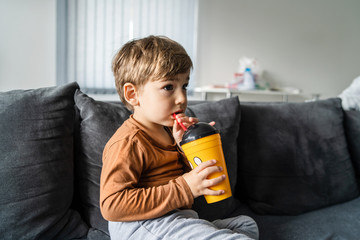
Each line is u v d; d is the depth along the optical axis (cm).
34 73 313
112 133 96
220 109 117
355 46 392
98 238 87
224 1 358
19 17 304
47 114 90
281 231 99
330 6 381
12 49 305
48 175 85
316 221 107
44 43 313
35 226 80
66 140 92
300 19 377
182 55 80
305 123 127
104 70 335
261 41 371
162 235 68
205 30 357
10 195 79
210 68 364
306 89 389
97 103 101
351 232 99
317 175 121
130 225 72
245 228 85
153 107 77
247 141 122
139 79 78
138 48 81
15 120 85
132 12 337
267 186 117
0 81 305
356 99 161
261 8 367
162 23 346
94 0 326
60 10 315
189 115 112
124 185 69
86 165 95
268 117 125
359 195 132
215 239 65
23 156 82
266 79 380
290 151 121
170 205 69
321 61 388
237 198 124
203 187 69
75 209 98
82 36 326
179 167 86
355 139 138
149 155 77
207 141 69
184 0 347
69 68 327
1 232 77
